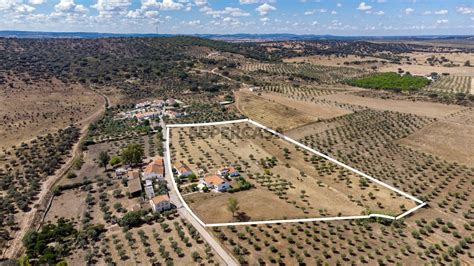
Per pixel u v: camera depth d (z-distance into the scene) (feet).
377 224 330.75
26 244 312.50
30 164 479.82
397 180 415.85
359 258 280.72
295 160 485.15
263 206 365.20
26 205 379.55
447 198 373.20
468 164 449.89
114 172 465.06
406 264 273.13
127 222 338.34
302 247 294.66
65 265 271.49
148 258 288.30
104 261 286.87
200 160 491.31
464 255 283.79
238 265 274.57
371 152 492.54
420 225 325.62
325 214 349.82
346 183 415.03
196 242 307.37
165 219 349.41
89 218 358.02
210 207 366.22
